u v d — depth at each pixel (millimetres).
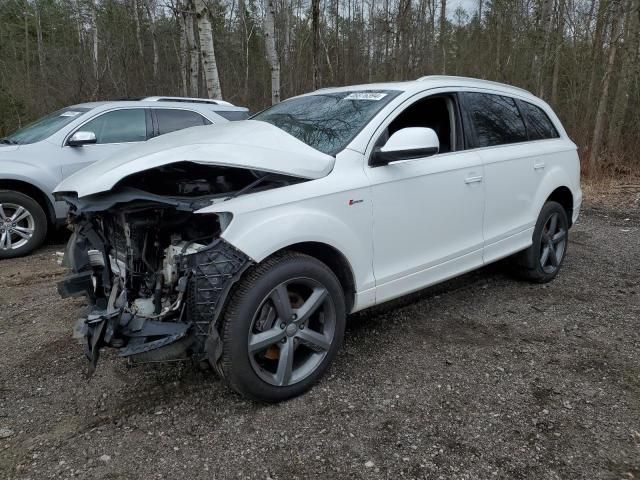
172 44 23047
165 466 2512
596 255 6055
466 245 4023
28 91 15836
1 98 14570
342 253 3154
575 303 4531
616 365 3449
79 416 2922
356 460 2537
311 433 2740
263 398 2922
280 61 22828
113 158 3322
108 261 3307
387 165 3441
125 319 2750
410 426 2795
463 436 2713
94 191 2840
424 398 3055
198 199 2904
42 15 29297
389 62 21375
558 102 16469
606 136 14383
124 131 6848
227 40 28938
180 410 2961
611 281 5117
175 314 2799
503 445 2645
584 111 14867
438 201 3736
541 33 14617
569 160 5137
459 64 20969
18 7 30125
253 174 3049
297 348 3225
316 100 4086
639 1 12945
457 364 3453
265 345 2869
